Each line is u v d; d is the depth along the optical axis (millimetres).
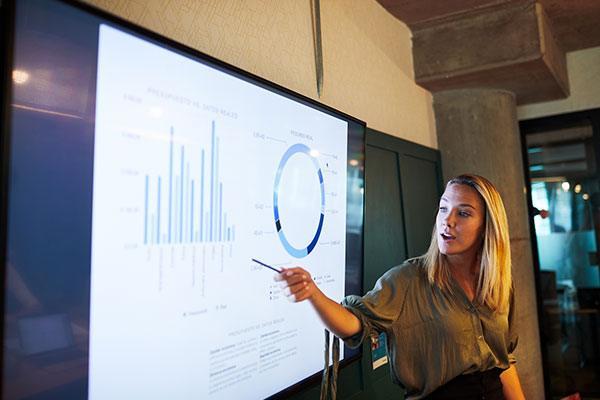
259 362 1427
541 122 3545
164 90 1146
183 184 1191
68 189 947
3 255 831
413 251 2672
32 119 897
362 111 2354
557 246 3479
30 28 902
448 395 1469
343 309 1360
